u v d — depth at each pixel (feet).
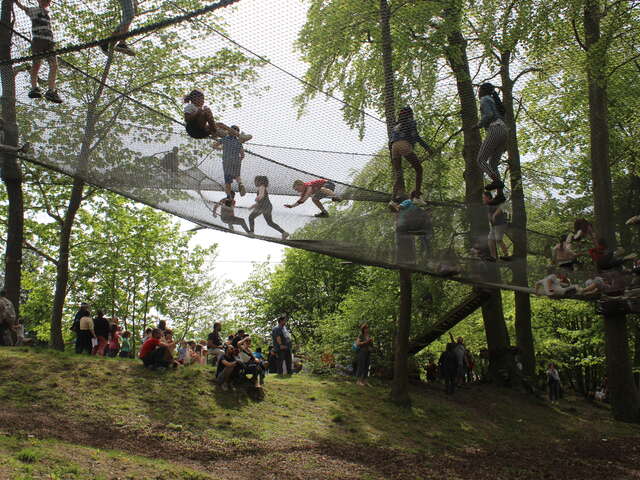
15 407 37.29
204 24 20.26
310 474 34.73
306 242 23.48
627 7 51.11
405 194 25.02
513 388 65.82
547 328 96.27
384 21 28.68
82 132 23.77
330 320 71.87
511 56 52.42
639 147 58.03
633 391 60.44
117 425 37.68
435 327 66.08
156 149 23.41
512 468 40.88
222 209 23.21
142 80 34.47
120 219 83.82
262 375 49.39
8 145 23.44
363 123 22.90
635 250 31.32
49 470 27.45
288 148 23.80
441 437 47.70
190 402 42.93
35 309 89.56
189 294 107.86
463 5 45.60
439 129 60.75
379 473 36.42
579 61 56.59
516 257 28.40
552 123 70.44
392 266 24.72
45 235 78.23
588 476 40.16
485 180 33.01
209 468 33.53
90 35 24.53
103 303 89.40
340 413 47.85
